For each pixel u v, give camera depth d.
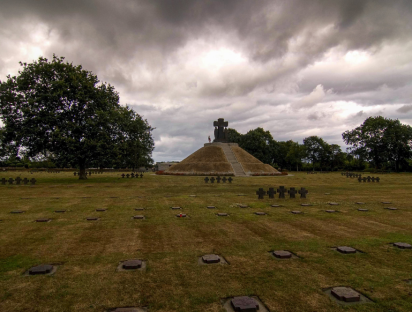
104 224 10.19
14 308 4.32
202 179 40.56
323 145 99.44
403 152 76.44
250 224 10.20
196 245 7.64
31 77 33.44
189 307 4.38
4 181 29.06
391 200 16.59
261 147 89.75
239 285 5.15
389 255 6.80
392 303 4.48
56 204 14.97
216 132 71.75
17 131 32.72
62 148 33.12
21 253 6.93
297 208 13.75
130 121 42.41
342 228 9.60
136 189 24.03
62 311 4.25
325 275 5.60
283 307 4.38
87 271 5.80
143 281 5.33
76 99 33.47
